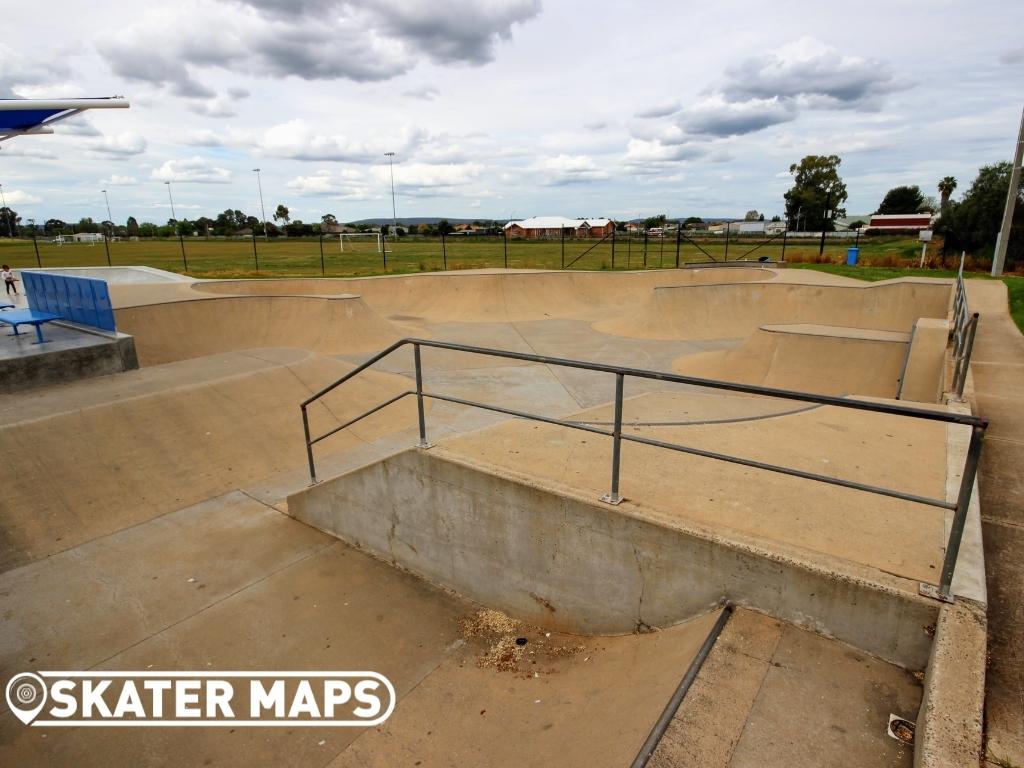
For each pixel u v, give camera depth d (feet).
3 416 21.39
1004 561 8.95
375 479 15.23
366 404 28.86
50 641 13.11
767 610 8.67
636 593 10.34
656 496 10.75
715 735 6.62
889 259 80.02
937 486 11.27
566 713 9.51
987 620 7.55
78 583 15.34
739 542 8.82
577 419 23.00
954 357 21.36
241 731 10.53
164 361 39.70
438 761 9.52
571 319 61.00
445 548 13.97
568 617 11.73
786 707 6.98
